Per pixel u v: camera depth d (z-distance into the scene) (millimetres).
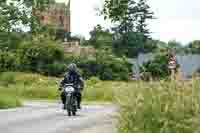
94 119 25516
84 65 88625
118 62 88438
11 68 87125
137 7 104312
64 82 29266
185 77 14461
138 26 104812
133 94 14047
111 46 106125
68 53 92125
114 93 14539
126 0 90688
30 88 62281
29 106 39719
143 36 104875
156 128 13250
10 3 93000
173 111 13070
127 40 105125
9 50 91125
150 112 13406
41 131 20047
